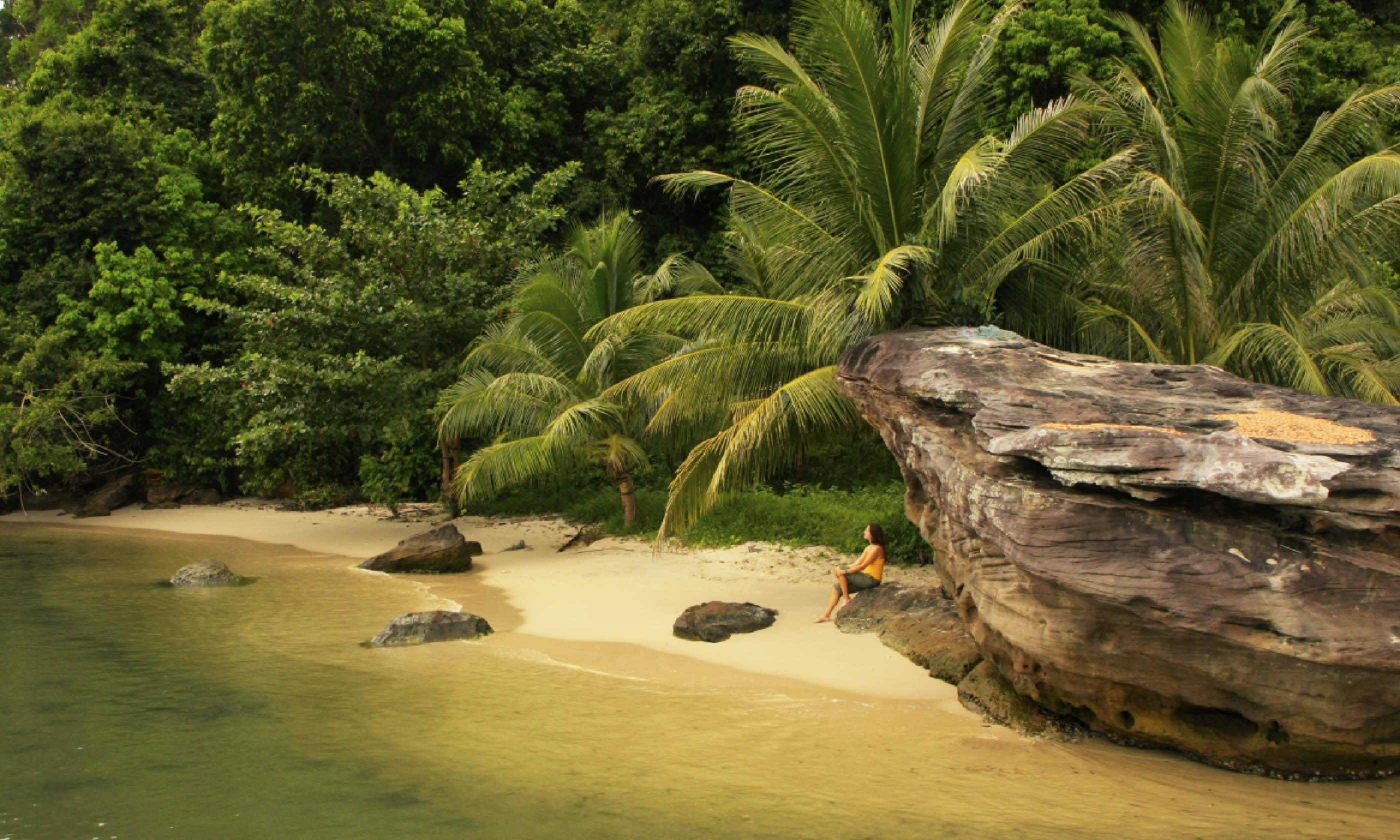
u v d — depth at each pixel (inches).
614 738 305.0
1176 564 248.1
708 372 462.3
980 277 436.1
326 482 959.0
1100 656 273.1
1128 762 283.9
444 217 784.9
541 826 240.1
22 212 973.8
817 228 441.7
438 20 948.6
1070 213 419.5
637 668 384.5
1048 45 815.1
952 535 320.5
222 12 965.8
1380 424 257.6
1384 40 1066.7
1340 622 234.7
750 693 350.6
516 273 792.3
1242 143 452.4
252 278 746.2
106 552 705.0
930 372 327.3
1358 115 436.5
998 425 281.3
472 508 850.8
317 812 248.8
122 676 376.5
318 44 911.0
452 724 318.0
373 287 720.3
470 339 769.6
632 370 671.8
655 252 1032.8
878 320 410.0
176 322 946.1
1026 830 237.5
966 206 406.0
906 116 422.6
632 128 1037.8
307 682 368.5
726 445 445.4
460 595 532.1
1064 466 258.1
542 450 625.0
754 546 605.9
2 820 245.8
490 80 985.5
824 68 424.2
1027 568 265.7
